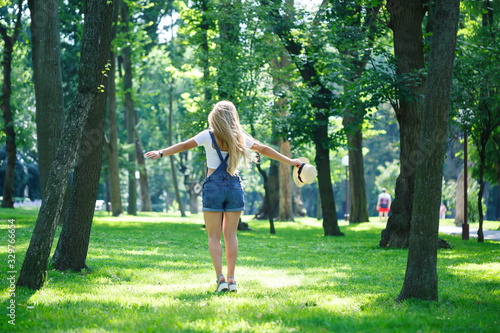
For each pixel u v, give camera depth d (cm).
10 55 2225
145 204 4597
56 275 624
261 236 1717
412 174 1217
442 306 466
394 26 1222
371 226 2412
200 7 1950
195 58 1844
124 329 371
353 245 1344
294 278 663
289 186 3003
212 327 372
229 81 1692
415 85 1134
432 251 491
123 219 2520
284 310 440
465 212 1569
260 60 1714
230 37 1838
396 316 420
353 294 536
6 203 2553
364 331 369
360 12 1594
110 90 2750
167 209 7225
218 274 533
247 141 536
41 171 1449
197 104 1798
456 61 1327
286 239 1592
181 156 5203
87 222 683
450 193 3641
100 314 418
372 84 1172
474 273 735
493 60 1336
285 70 1823
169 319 396
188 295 508
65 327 376
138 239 1344
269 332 362
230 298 489
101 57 650
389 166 4812
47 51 1438
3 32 2153
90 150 676
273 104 1811
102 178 4081
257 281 616
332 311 443
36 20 1430
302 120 1722
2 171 3866
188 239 1420
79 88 556
